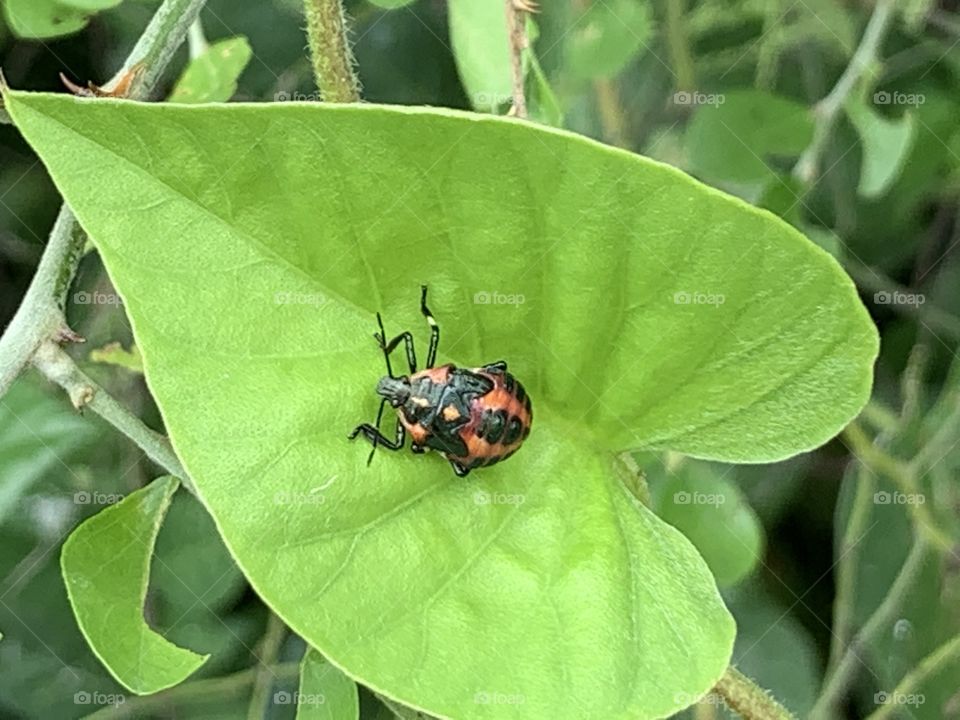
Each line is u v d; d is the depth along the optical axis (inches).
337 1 2.8
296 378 2.3
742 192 4.7
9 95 2.0
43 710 4.9
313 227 2.2
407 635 2.3
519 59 3.1
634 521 2.6
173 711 4.9
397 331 2.4
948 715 4.9
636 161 2.1
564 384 2.6
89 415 4.6
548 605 2.4
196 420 2.1
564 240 2.3
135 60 2.7
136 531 2.8
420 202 2.2
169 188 2.1
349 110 2.0
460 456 2.5
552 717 2.3
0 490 4.4
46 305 2.7
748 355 2.4
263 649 4.8
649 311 2.4
